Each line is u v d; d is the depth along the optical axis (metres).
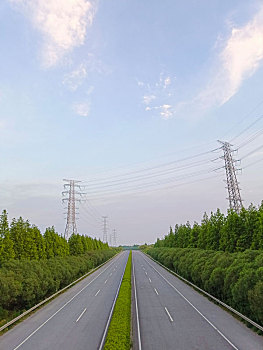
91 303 22.56
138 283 33.91
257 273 15.40
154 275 42.09
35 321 17.52
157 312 18.83
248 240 25.30
